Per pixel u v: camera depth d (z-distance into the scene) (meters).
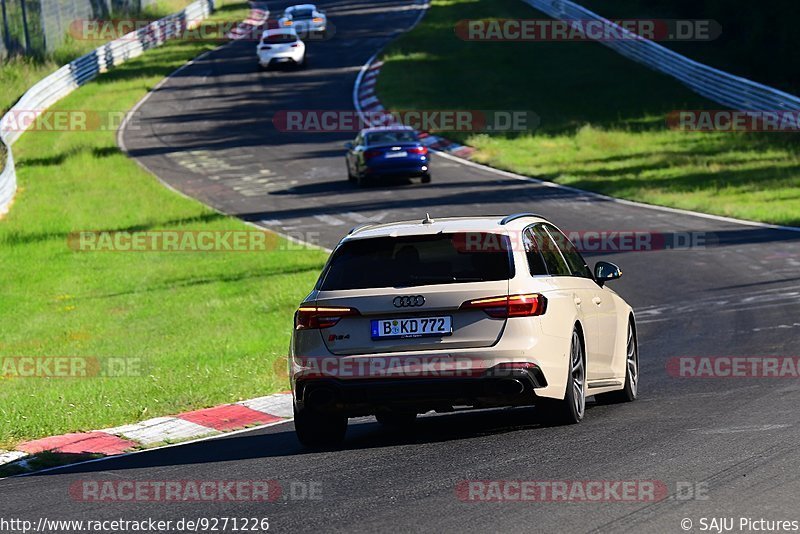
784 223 94.38
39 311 72.94
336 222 103.31
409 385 29.58
